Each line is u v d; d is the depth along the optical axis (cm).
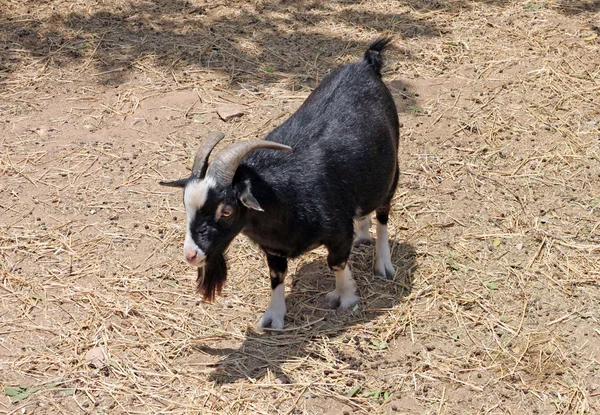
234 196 496
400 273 619
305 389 520
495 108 813
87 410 507
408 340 558
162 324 575
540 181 716
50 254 641
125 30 952
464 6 1002
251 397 514
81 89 854
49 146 768
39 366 540
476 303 588
